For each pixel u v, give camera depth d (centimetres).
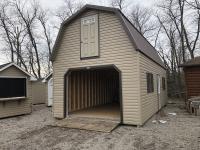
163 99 1533
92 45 934
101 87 1527
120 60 859
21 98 1202
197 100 1145
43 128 828
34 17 2792
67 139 666
